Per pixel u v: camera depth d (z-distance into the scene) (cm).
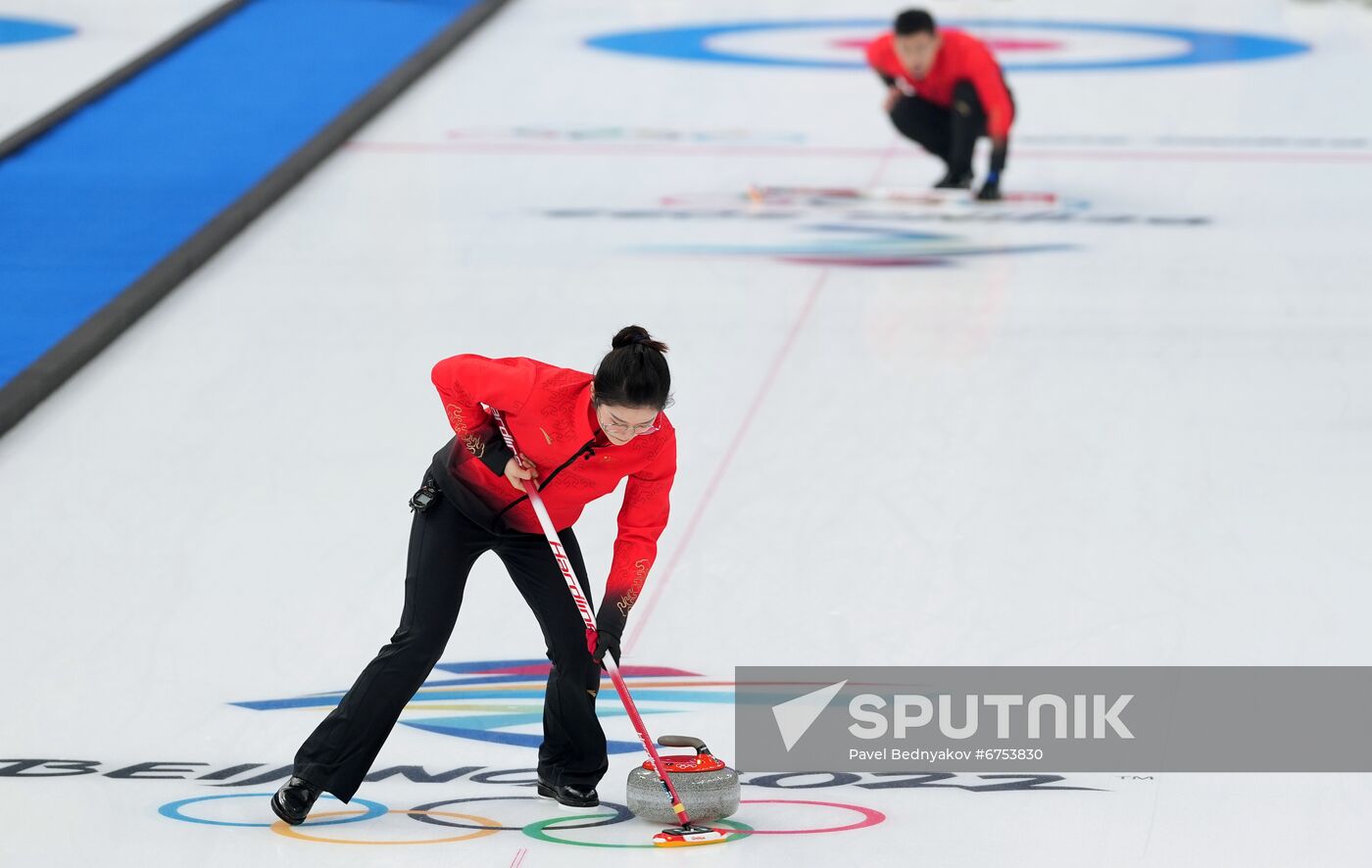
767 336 3022
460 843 1445
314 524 2266
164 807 1532
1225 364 2875
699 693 1781
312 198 3956
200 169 4075
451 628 1470
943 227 3738
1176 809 1516
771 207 3909
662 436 1430
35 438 2578
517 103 4941
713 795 1464
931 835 1460
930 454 2488
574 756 1521
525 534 1474
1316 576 2064
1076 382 2788
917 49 3766
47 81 4944
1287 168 4259
